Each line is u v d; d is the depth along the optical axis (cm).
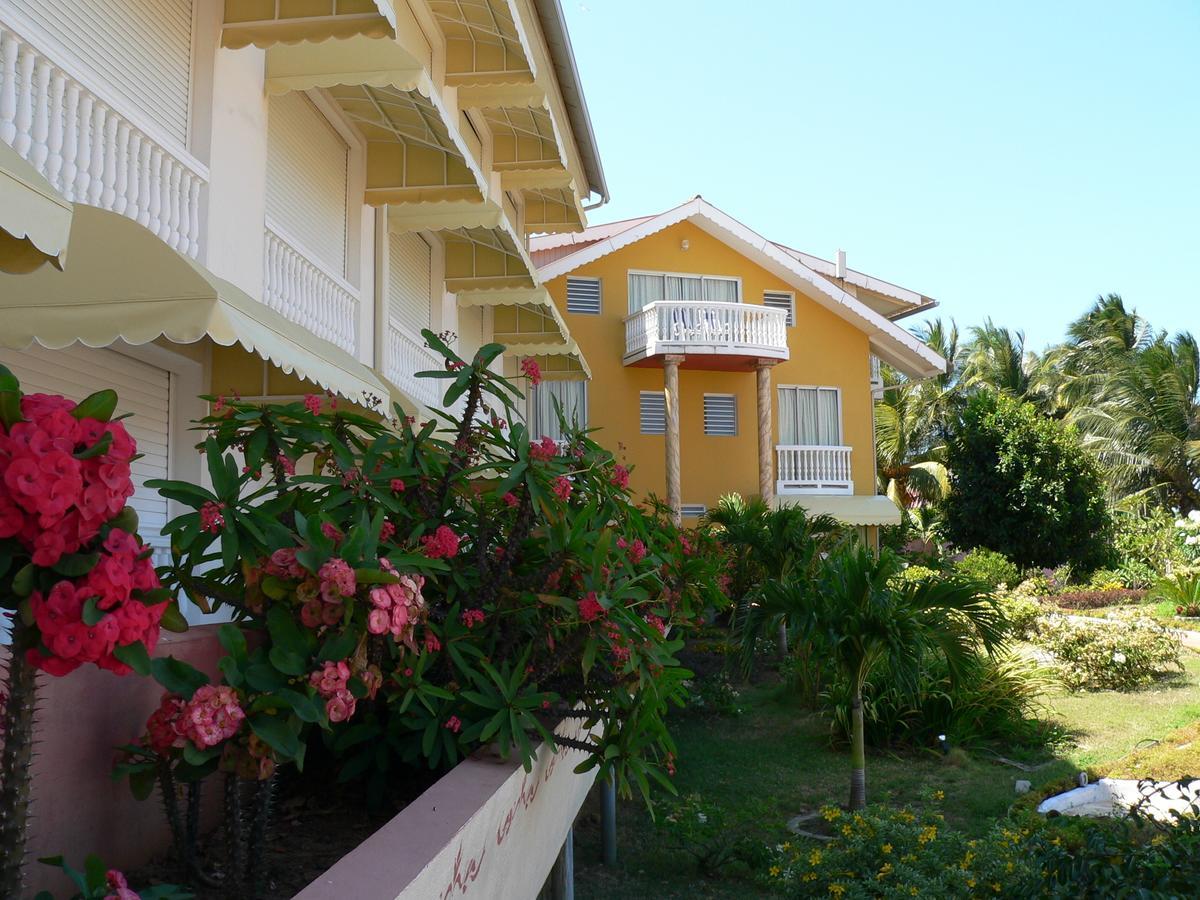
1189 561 3316
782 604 1106
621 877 866
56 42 678
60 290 575
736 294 2925
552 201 2238
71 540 220
